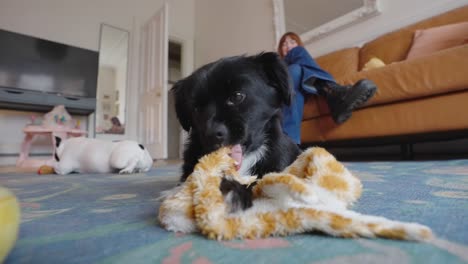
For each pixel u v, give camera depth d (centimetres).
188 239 40
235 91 78
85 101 417
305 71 194
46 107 387
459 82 147
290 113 173
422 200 59
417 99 166
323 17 326
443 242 34
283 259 31
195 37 584
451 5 235
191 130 94
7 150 385
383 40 262
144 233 44
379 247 33
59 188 109
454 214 47
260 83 84
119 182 126
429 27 234
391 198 62
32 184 125
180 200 45
